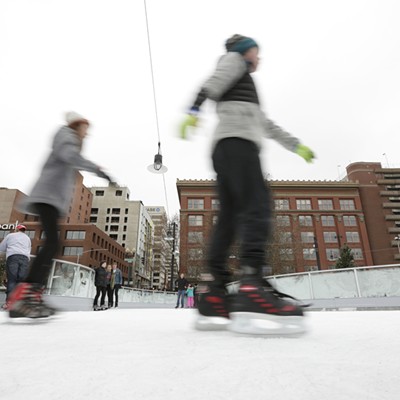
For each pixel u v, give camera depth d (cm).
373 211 5012
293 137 194
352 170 5425
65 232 5453
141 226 8756
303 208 4750
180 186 4534
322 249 4569
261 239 134
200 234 3716
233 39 172
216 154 153
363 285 1022
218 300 145
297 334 114
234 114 153
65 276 834
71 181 232
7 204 5769
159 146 751
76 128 237
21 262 484
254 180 144
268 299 119
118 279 1130
